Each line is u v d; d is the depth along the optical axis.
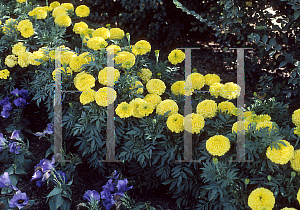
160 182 2.49
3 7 3.88
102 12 5.36
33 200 2.31
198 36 5.57
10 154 2.65
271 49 3.47
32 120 3.26
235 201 1.96
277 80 4.04
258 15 3.75
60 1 5.14
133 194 2.52
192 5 4.89
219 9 4.36
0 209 2.29
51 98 2.71
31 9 3.91
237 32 3.96
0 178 2.23
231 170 2.03
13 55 3.14
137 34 5.18
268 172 1.98
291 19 3.31
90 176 2.71
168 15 4.96
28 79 3.24
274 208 1.89
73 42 3.67
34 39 3.32
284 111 2.52
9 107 2.99
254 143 1.96
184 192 2.35
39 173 2.41
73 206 2.41
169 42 4.99
